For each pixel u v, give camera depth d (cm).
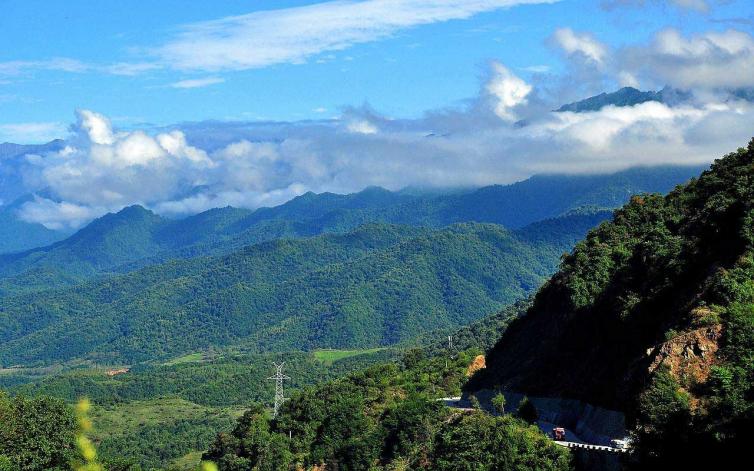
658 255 10512
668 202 13038
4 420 9631
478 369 16100
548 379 11344
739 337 7762
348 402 14700
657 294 9781
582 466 8569
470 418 10831
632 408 8194
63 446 9719
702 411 7300
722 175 11438
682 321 8525
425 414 12450
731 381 7375
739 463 6662
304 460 14162
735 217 9462
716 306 8256
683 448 7075
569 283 12350
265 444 15238
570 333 11612
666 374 7881
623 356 9619
